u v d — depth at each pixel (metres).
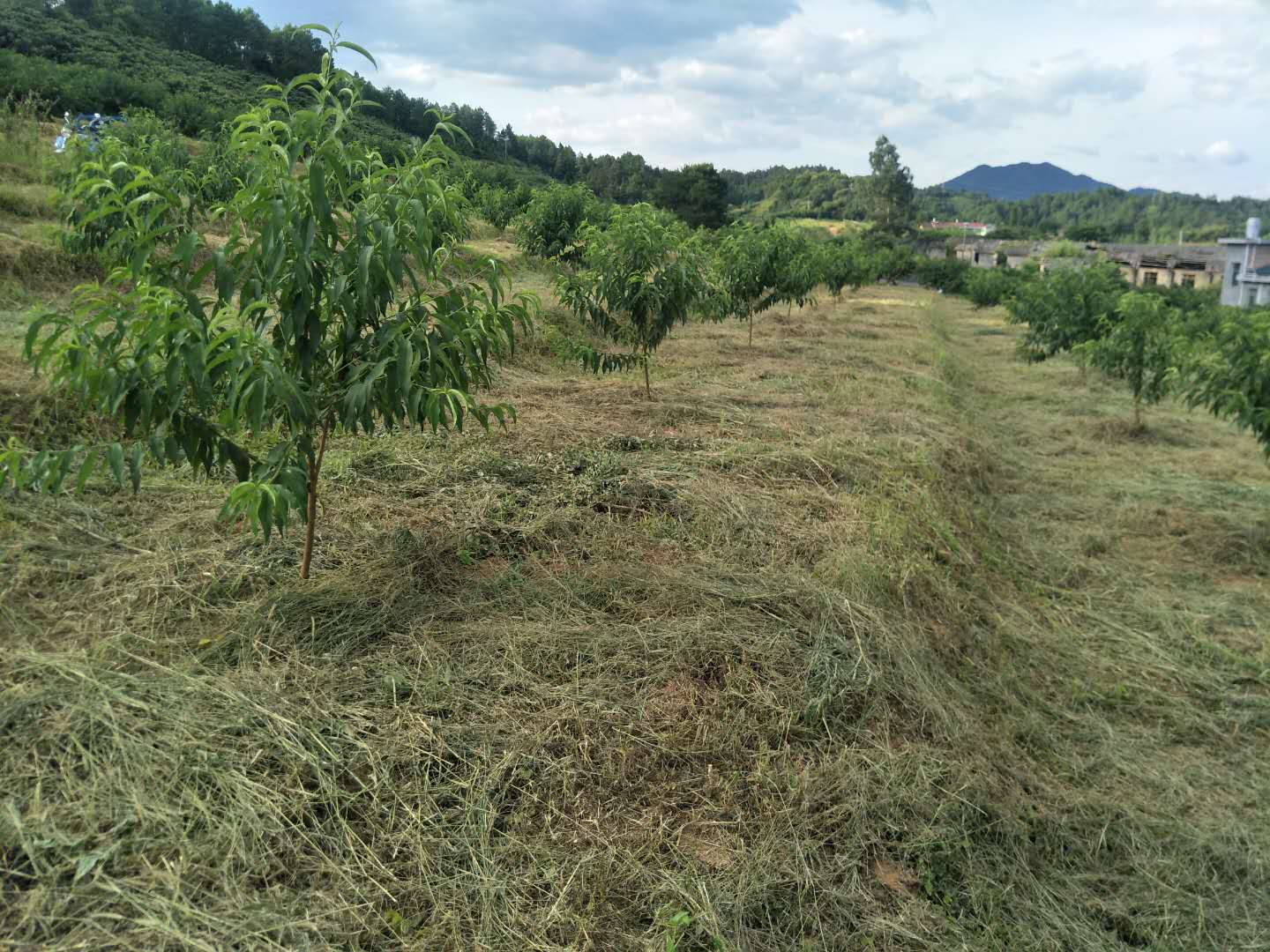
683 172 64.38
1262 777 4.09
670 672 3.36
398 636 3.26
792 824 2.79
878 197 88.25
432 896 2.19
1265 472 8.66
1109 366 10.56
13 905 1.85
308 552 3.51
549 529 4.54
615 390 8.38
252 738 2.50
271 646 3.04
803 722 3.30
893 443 7.36
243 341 2.73
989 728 4.09
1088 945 2.86
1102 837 3.46
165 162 11.30
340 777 2.47
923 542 5.56
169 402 2.80
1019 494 8.05
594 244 8.01
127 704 2.50
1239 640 5.37
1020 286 25.38
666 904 2.35
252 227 3.08
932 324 20.91
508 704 2.98
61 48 52.12
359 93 3.09
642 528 4.79
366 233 2.95
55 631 2.93
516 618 3.56
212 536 3.84
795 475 6.11
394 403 3.12
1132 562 6.55
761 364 11.07
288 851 2.19
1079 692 4.72
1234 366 7.29
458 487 4.86
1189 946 2.98
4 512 3.64
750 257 12.84
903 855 2.92
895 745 3.42
